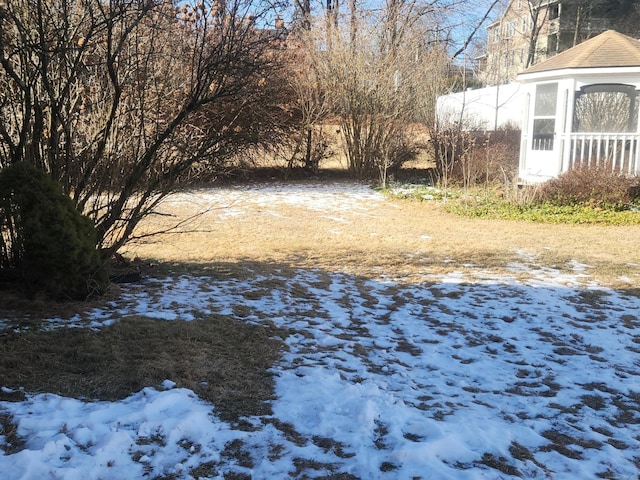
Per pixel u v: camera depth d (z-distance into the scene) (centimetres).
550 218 1252
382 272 815
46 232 536
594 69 1395
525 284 752
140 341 482
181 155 643
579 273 812
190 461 306
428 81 2097
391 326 582
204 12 582
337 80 1934
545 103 1614
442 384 440
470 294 704
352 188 1775
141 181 648
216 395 392
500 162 1695
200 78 573
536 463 324
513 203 1359
